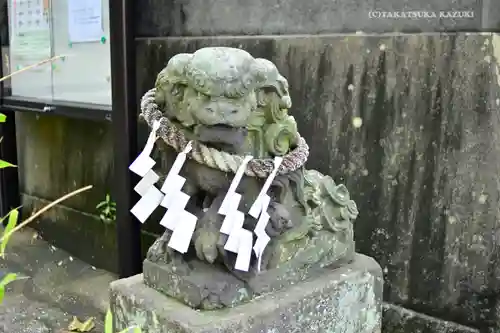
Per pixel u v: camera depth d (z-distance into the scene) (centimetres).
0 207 351
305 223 159
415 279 203
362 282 168
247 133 142
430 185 195
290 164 148
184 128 142
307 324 152
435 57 189
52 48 280
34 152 342
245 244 141
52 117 324
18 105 297
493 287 185
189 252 151
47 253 321
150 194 144
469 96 183
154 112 142
